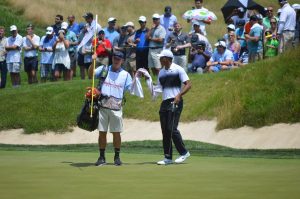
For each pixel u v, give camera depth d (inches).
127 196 657.6
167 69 1019.3
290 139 1374.3
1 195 665.6
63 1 3248.0
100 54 1734.7
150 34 1749.5
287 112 1443.2
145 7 3410.4
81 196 658.2
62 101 1776.6
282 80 1535.4
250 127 1469.0
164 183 760.3
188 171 891.4
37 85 1915.6
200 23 1828.2
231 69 1712.6
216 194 666.2
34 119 1727.4
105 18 3213.6
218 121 1531.7
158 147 1430.9
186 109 1643.7
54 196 658.8
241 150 1316.4
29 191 694.5
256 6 2000.5
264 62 1631.4
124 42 1780.3
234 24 1932.8
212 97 1620.3
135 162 1050.1
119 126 990.4
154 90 1028.5
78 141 1635.1
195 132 1556.3
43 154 1218.6
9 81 2359.7
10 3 3184.1
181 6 3474.4
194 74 1761.8
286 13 1627.7
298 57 1576.0
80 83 1865.2
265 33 1779.0
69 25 2058.3
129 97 1761.8
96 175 845.8
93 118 980.6
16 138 1676.9
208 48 1800.0
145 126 1636.3
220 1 3629.4
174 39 1724.9
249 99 1521.9
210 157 1138.7
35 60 2053.4
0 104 1817.2
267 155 1175.0
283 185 726.5
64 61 1958.7
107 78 990.4
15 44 2062.0
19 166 960.9
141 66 1782.7
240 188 707.4
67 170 909.2
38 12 3093.0
